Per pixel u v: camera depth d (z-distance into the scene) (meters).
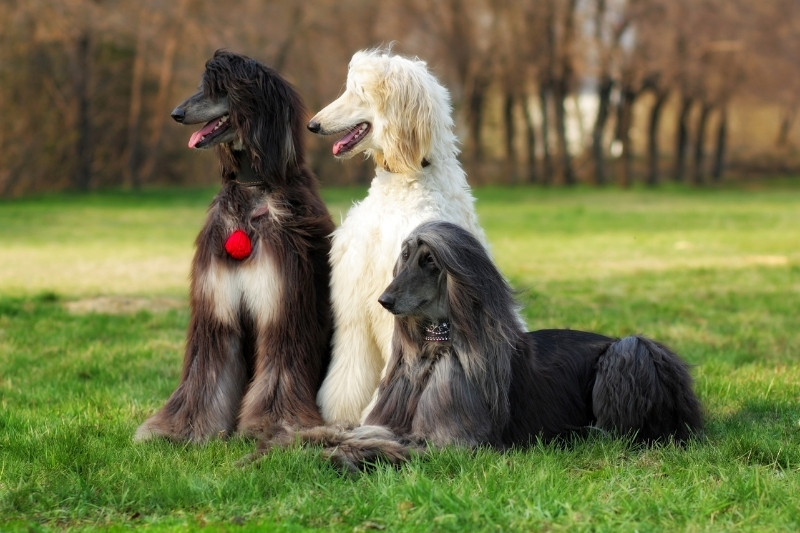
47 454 6.13
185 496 5.22
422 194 6.68
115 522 4.98
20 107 41.94
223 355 6.79
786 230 28.31
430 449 5.67
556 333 6.82
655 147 56.44
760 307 13.72
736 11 49.62
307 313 6.79
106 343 11.12
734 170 66.50
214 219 6.86
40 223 29.70
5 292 15.15
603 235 26.92
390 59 6.79
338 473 5.55
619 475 5.55
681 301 14.23
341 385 6.73
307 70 44.44
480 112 51.97
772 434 6.66
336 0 43.28
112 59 44.84
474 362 5.82
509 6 48.59
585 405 6.51
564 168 54.06
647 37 49.47
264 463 5.64
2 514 5.07
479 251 5.91
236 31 42.53
